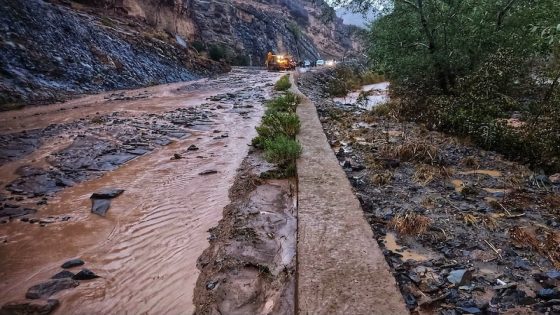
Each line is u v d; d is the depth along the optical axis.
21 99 13.48
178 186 5.41
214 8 62.53
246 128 9.72
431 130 9.53
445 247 3.59
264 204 4.59
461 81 9.73
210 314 2.63
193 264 3.33
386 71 15.12
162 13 40.03
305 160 5.94
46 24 17.81
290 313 2.60
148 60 25.73
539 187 5.22
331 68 43.28
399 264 3.27
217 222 4.20
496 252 3.45
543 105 7.76
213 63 37.56
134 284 3.06
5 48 14.69
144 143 8.03
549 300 2.71
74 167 6.34
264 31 75.62
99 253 3.56
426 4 11.85
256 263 3.25
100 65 20.09
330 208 4.03
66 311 2.73
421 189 5.26
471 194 4.99
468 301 2.73
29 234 3.94
